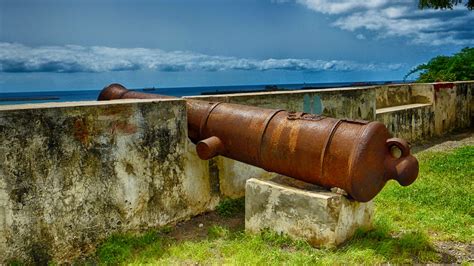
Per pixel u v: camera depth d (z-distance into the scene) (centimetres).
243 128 438
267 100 621
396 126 950
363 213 408
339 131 378
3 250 335
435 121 1131
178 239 426
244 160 453
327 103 750
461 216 453
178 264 358
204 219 487
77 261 378
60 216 368
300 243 385
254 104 600
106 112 397
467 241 394
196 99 517
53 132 361
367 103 868
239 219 488
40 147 354
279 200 404
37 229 354
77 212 380
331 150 373
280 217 404
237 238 415
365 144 359
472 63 1638
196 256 371
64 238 371
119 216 411
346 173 363
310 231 383
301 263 342
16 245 342
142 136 428
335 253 365
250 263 346
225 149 458
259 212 422
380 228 415
